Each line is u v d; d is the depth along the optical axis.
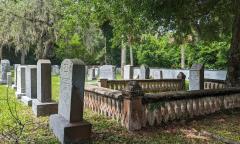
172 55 34.25
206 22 12.35
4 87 16.25
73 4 16.72
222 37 14.02
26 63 40.66
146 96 6.96
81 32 24.83
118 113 7.47
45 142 5.95
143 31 12.75
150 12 9.59
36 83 10.22
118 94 7.34
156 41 34.00
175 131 6.91
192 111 7.87
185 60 32.38
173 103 7.47
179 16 10.41
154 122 7.12
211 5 10.69
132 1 9.57
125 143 5.98
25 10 23.56
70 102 5.99
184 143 6.08
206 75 23.50
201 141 6.24
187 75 24.28
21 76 11.80
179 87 15.34
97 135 6.45
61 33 23.69
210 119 8.10
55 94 13.23
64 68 6.45
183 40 14.09
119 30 12.95
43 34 24.83
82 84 6.09
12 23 23.59
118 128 6.99
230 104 8.91
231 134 6.76
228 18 11.81
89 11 14.73
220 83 13.45
